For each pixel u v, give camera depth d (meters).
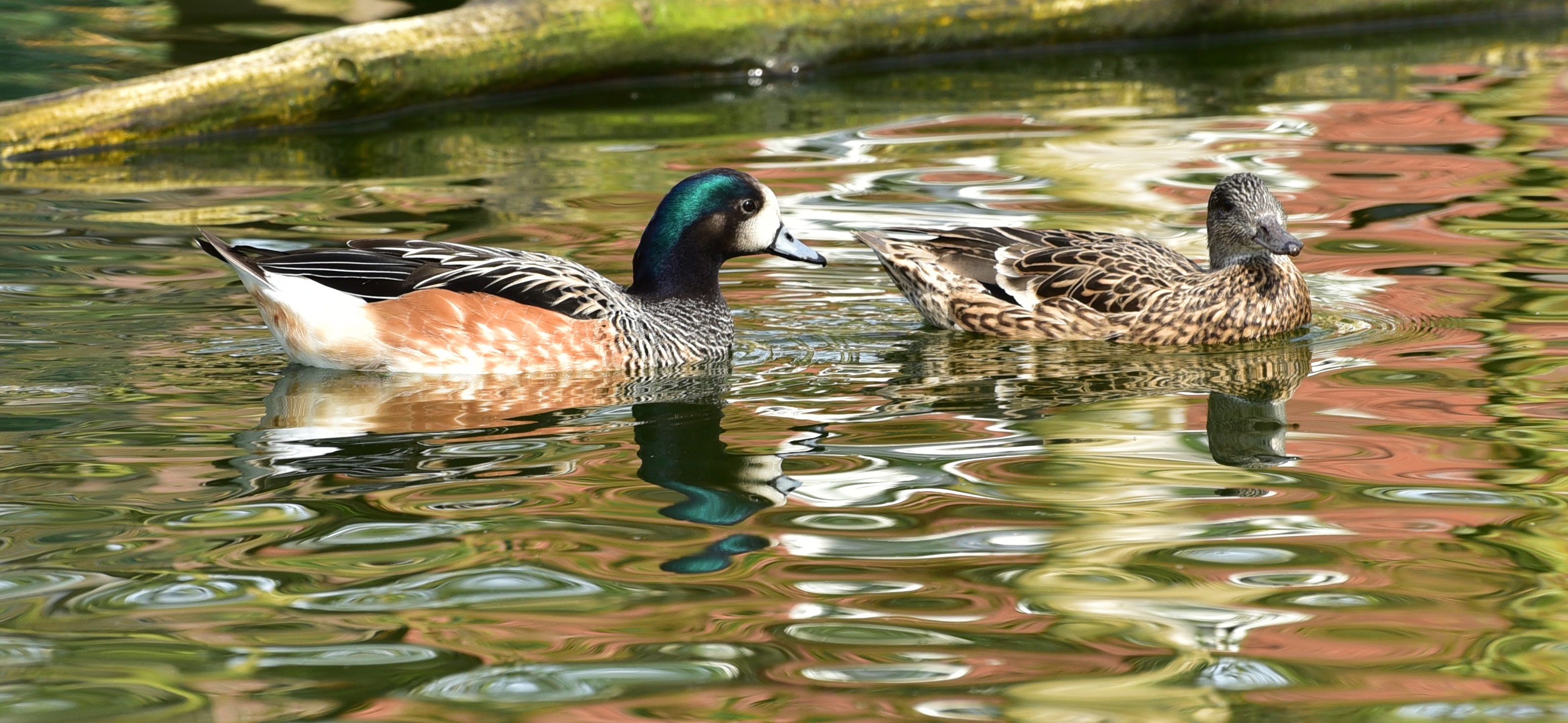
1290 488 9.34
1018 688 6.93
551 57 22.19
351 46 20.75
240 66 20.11
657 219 13.08
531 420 10.94
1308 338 13.13
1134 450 10.20
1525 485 9.29
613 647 7.30
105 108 19.36
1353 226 15.80
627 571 8.16
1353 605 7.71
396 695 6.87
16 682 6.96
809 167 18.17
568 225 15.79
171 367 12.02
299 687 6.94
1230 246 13.59
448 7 26.61
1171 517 8.91
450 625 7.52
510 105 21.81
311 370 12.11
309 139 19.95
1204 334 13.30
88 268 14.37
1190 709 6.73
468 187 17.36
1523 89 21.70
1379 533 8.59
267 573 8.11
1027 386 11.93
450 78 21.58
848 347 13.18
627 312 12.55
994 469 9.79
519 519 8.88
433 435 10.54
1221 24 25.98
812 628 7.50
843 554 8.38
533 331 12.13
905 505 9.14
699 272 13.09
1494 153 18.42
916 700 6.83
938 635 7.42
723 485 9.49
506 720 6.66
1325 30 26.66
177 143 19.78
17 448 10.09
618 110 21.36
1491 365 11.80
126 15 25.86
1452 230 15.56
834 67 23.97
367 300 12.05
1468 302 13.48
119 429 10.52
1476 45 25.03
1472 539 8.48
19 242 15.16
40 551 8.38
